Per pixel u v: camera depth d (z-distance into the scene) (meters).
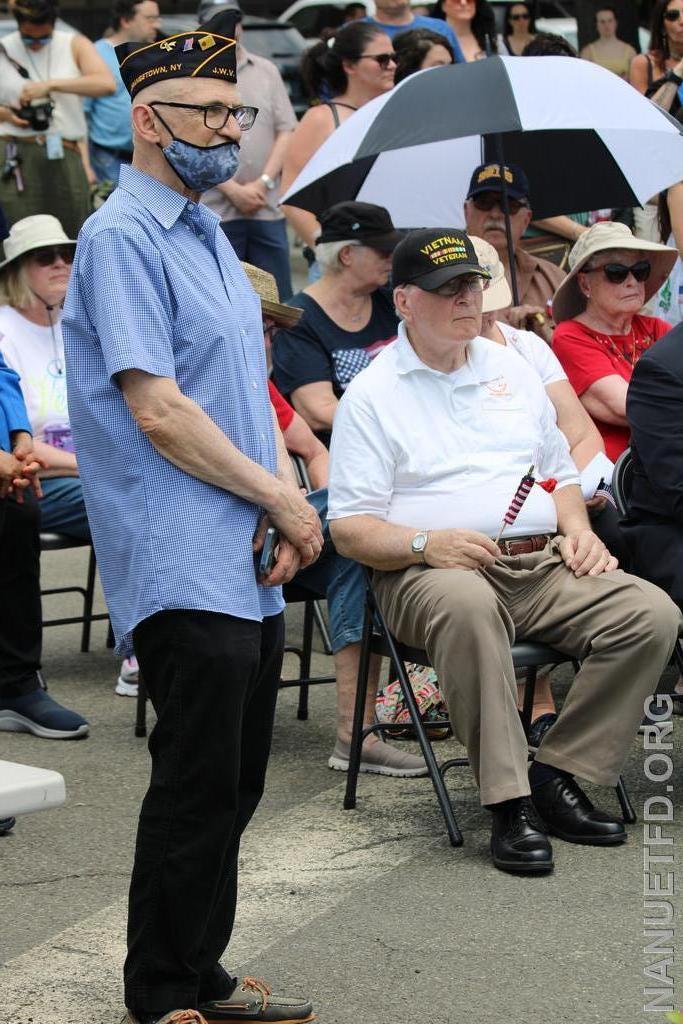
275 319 7.27
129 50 3.99
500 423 6.15
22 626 7.06
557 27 21.70
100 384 3.99
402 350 6.10
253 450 4.11
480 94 7.52
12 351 7.80
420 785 6.43
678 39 9.67
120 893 5.34
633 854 5.62
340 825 5.97
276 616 4.26
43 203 11.55
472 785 6.39
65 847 5.75
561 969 4.72
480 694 5.48
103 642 8.66
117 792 6.33
